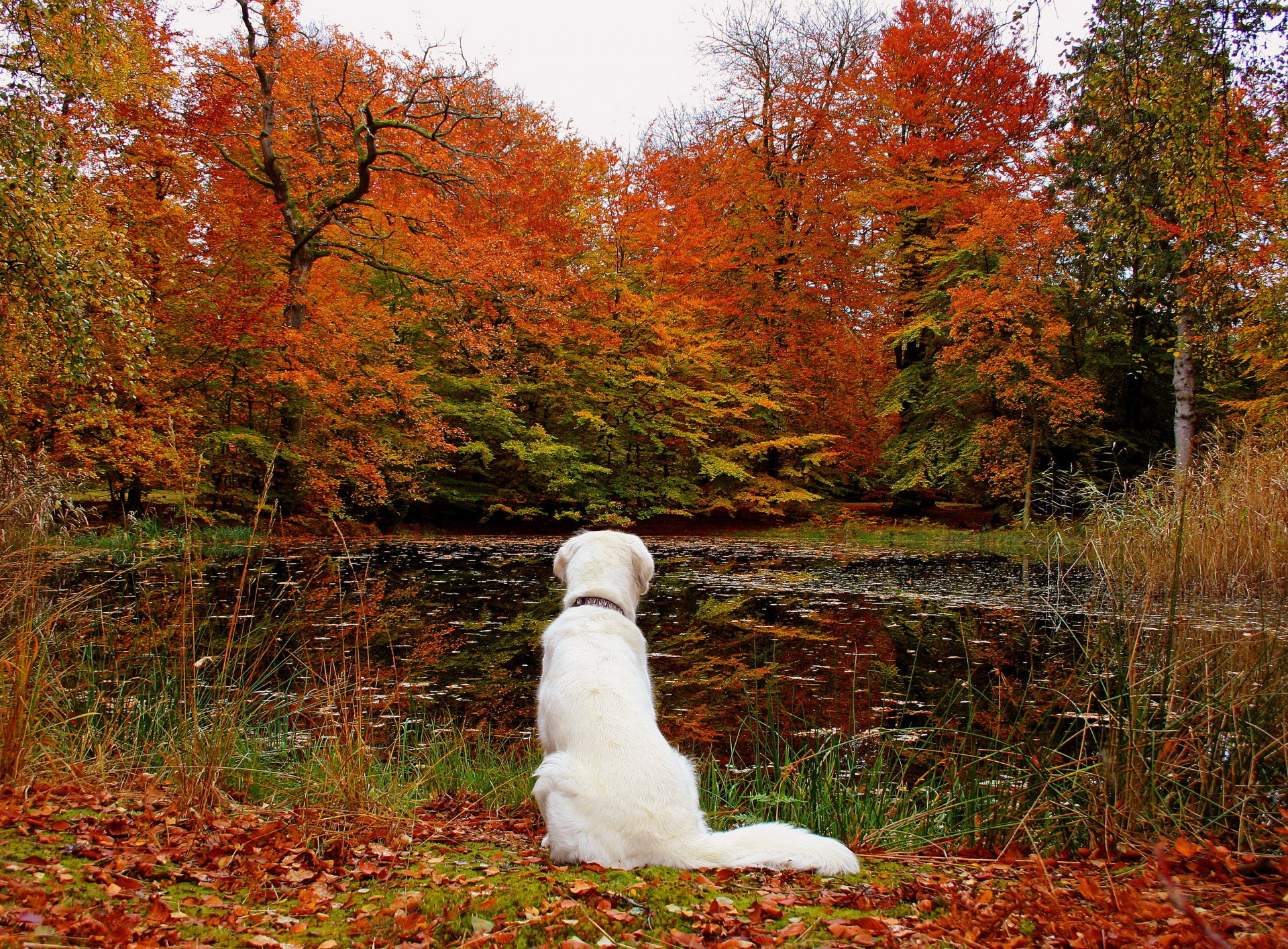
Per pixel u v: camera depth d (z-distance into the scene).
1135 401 25.48
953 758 4.11
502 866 2.55
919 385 24.59
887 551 18.55
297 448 17.20
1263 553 8.98
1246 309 14.51
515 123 21.72
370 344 19.28
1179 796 3.32
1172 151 7.04
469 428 22.59
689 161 26.83
